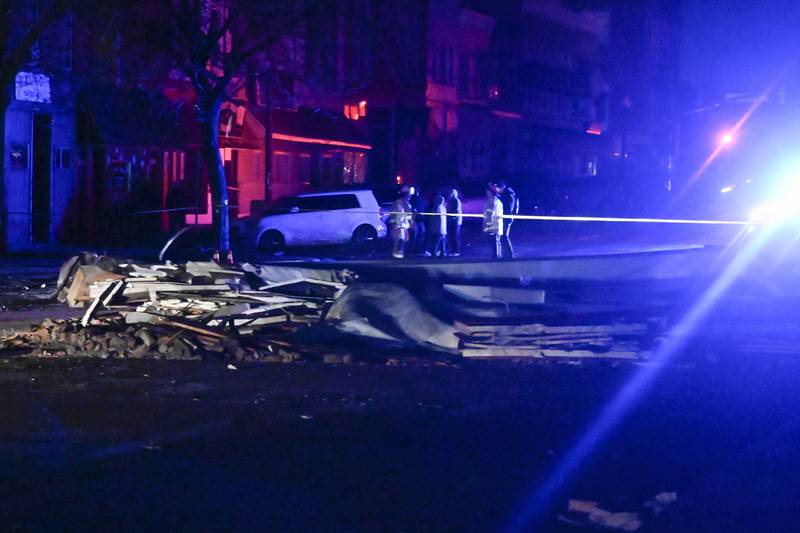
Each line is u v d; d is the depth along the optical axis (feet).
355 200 110.42
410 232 101.60
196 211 115.55
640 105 285.43
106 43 92.84
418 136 177.99
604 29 266.77
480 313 49.80
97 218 112.16
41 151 106.22
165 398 35.12
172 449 28.40
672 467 26.89
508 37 215.92
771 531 21.94
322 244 107.45
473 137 200.85
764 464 27.20
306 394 35.99
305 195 108.68
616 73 279.69
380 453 28.14
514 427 31.27
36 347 44.27
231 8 87.04
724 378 39.22
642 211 190.90
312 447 28.76
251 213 113.70
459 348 44.52
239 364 41.70
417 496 24.26
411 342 44.98
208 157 89.30
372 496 24.22
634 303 55.26
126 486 24.89
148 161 119.55
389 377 39.17
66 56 100.27
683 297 59.11
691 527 22.16
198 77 89.76
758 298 58.80
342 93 136.56
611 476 26.00
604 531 21.77
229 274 52.49
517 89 220.43
